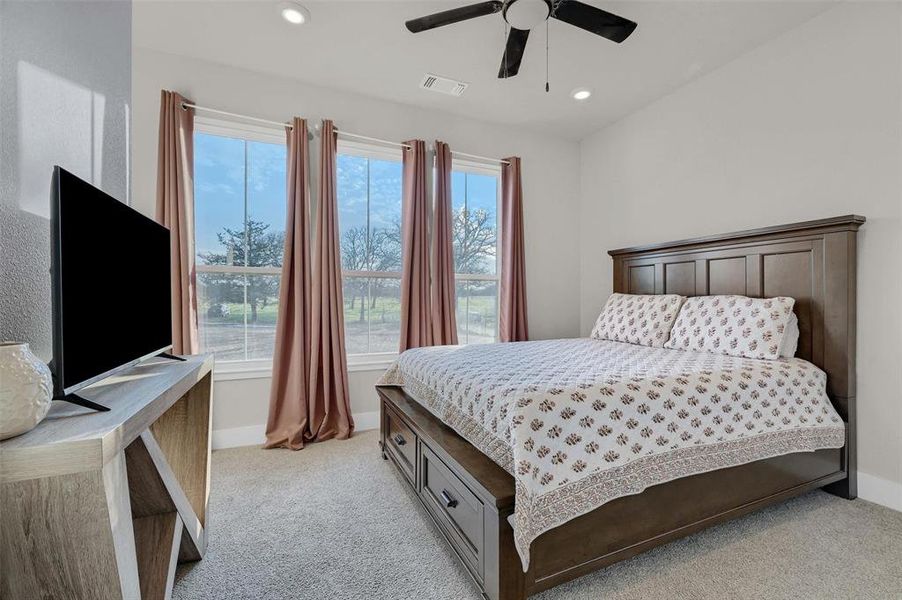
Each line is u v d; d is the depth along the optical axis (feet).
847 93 6.94
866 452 6.57
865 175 6.71
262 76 9.21
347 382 9.61
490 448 4.76
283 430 9.05
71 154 3.92
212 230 9.13
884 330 6.43
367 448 8.77
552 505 3.97
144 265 4.75
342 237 10.32
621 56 8.57
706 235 9.23
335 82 9.59
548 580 4.05
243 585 4.61
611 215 12.00
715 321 7.68
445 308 10.68
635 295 10.20
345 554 5.17
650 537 4.67
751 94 8.41
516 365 6.28
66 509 2.46
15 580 2.45
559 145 12.84
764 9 7.16
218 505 6.36
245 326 9.42
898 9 6.34
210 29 7.68
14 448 2.16
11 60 3.11
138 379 4.00
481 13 6.01
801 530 5.61
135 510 4.29
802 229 7.13
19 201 3.21
